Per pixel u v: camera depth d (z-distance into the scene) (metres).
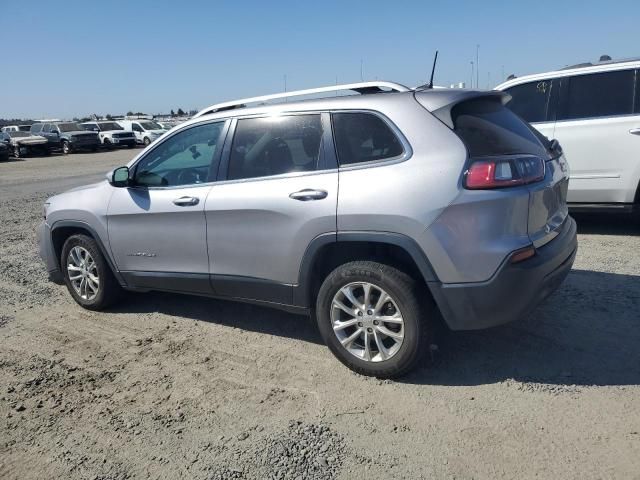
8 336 4.82
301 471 2.88
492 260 3.33
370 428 3.22
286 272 3.97
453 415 3.29
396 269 3.58
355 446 3.06
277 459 2.99
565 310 4.66
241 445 3.13
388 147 3.62
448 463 2.88
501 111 4.00
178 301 5.49
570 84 7.05
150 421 3.41
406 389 3.61
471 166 3.37
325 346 4.31
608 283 5.24
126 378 3.97
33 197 14.48
